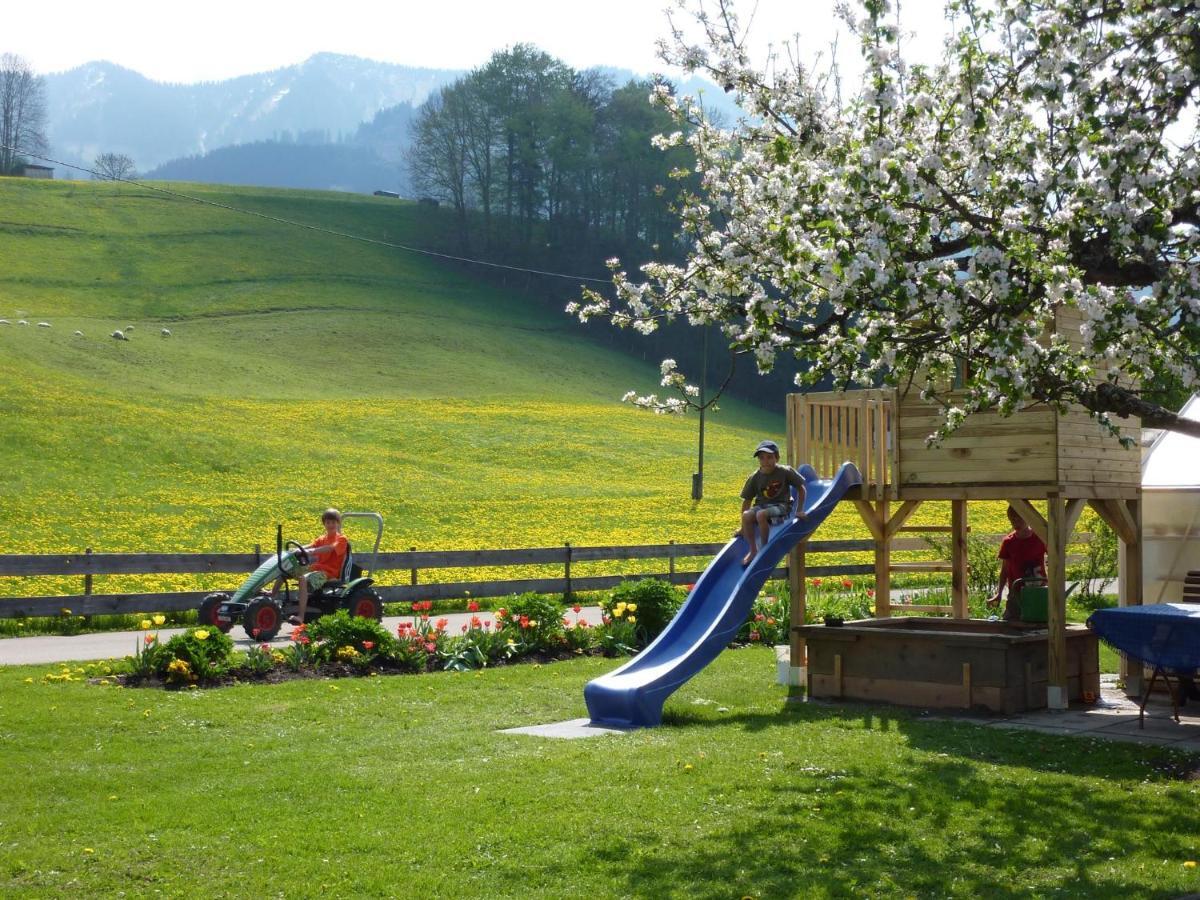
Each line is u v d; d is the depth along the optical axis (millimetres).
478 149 119250
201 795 7941
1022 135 8977
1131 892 6121
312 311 89188
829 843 6949
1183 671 11102
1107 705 12383
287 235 109562
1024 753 9602
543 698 12445
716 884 6199
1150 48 8828
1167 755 9555
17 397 47281
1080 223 8492
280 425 52438
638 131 111000
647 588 16922
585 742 10031
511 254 116375
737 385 98875
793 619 13602
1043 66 8328
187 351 70312
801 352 9297
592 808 7633
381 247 113812
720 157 10648
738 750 9586
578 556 23781
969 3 9094
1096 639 12750
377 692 12438
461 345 87062
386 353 80500
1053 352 8688
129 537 30406
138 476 39812
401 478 44594
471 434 56031
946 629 13562
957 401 12977
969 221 8664
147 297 85438
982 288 8492
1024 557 14773
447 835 6992
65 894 5926
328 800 7820
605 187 114875
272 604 16328
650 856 6672
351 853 6664
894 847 6895
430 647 14414
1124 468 13273
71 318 74750
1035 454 12461
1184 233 8203
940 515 41469
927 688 12078
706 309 10156
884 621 13508
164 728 10242
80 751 9258
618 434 60312
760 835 7090
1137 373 8977
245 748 9578
